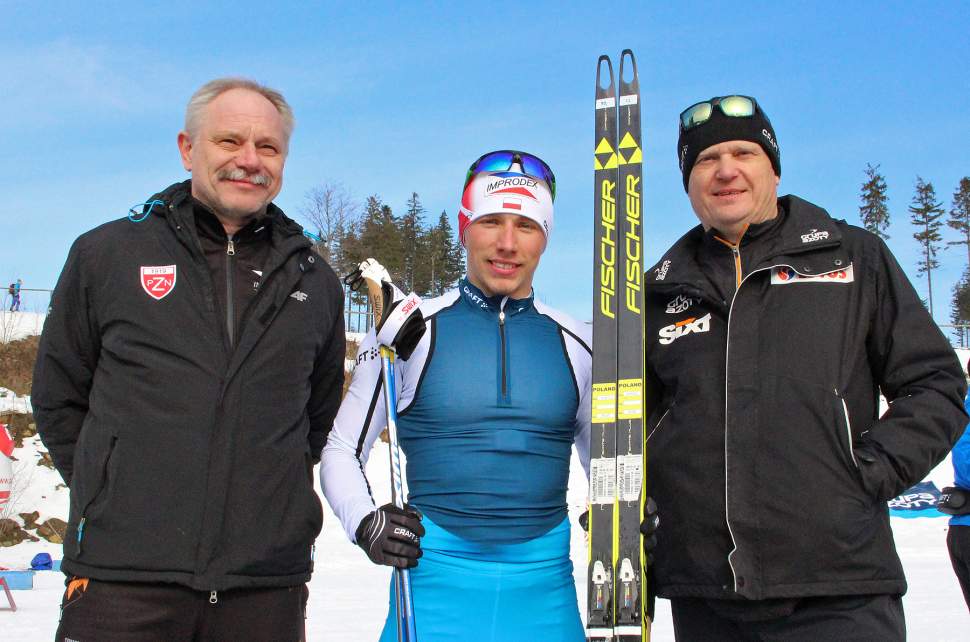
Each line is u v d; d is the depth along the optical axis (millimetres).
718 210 2689
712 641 2582
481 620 2475
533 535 2568
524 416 2613
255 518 2381
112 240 2482
